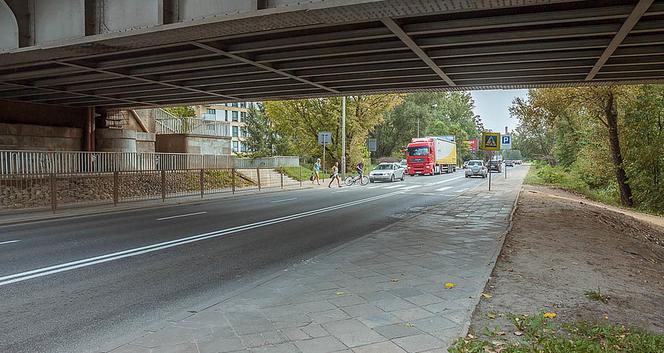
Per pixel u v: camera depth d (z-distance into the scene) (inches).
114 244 387.2
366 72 663.1
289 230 471.5
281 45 488.4
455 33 463.8
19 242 397.4
